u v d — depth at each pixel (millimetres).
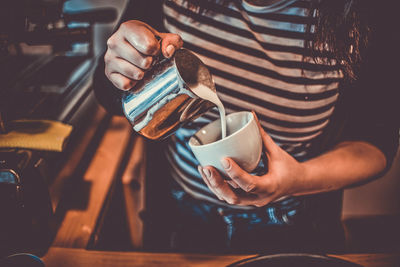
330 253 859
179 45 679
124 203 1444
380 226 1714
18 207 812
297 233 1160
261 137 760
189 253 869
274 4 875
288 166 807
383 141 1022
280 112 1008
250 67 963
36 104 1143
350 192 1746
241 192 786
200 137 794
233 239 1143
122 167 1479
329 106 1043
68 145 1148
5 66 1162
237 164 715
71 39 990
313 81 965
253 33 928
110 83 1019
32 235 845
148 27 695
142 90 706
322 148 1180
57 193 989
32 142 921
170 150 1202
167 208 1278
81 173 1252
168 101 691
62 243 920
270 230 1153
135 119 731
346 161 949
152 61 674
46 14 989
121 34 677
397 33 974
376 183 1726
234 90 994
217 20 938
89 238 948
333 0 819
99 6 2080
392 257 844
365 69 1022
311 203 1223
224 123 766
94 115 1504
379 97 1026
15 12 927
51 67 1393
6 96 1100
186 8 958
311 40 900
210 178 718
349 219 1771
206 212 1167
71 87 1285
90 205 1095
